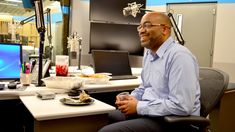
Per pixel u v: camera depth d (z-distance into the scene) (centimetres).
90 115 145
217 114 217
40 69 189
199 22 405
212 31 397
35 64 201
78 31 351
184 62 144
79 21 361
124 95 170
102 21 309
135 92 182
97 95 226
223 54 391
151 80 166
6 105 207
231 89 220
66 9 375
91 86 194
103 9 312
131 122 143
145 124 142
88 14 348
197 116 139
